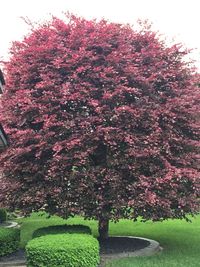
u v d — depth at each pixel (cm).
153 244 1301
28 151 1159
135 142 1152
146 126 1174
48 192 1136
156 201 1095
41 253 866
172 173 1119
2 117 1238
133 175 1148
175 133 1223
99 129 1138
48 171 1120
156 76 1235
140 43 1315
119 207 1120
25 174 1204
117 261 1048
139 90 1212
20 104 1203
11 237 1134
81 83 1189
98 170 1146
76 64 1216
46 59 1247
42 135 1176
